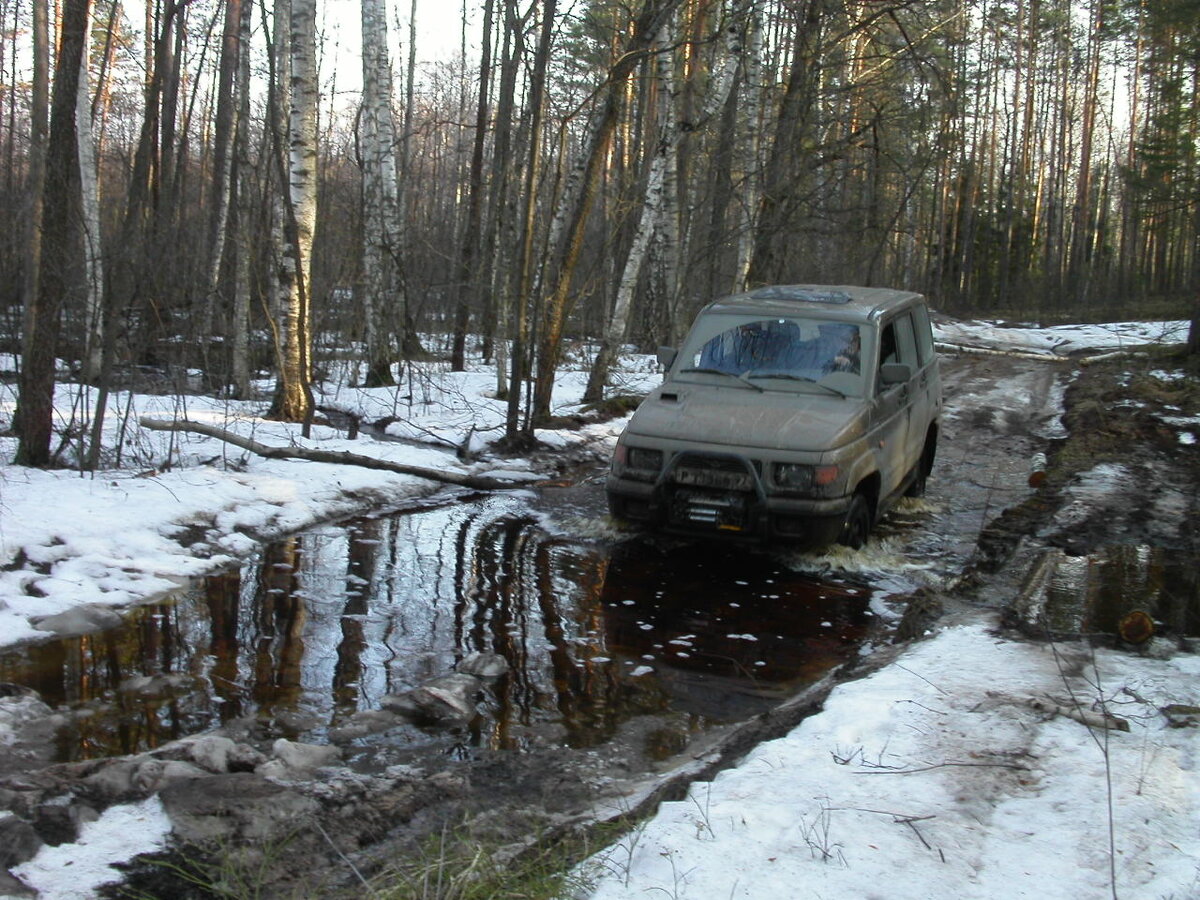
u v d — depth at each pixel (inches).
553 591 276.7
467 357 876.6
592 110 512.7
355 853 144.7
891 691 192.5
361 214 682.2
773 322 339.6
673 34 601.3
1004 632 229.0
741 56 649.0
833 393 318.7
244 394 578.2
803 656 234.4
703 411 307.0
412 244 880.9
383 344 674.8
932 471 456.1
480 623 249.8
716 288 808.9
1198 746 168.6
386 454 422.6
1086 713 180.7
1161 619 237.9
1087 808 147.8
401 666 221.0
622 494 300.7
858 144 692.7
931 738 172.1
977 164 2118.6
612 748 185.5
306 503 348.8
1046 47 2014.0
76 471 344.5
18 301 542.0
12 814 145.6
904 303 373.7
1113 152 2317.9
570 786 168.7
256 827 146.7
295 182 474.0
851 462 295.1
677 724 197.2
